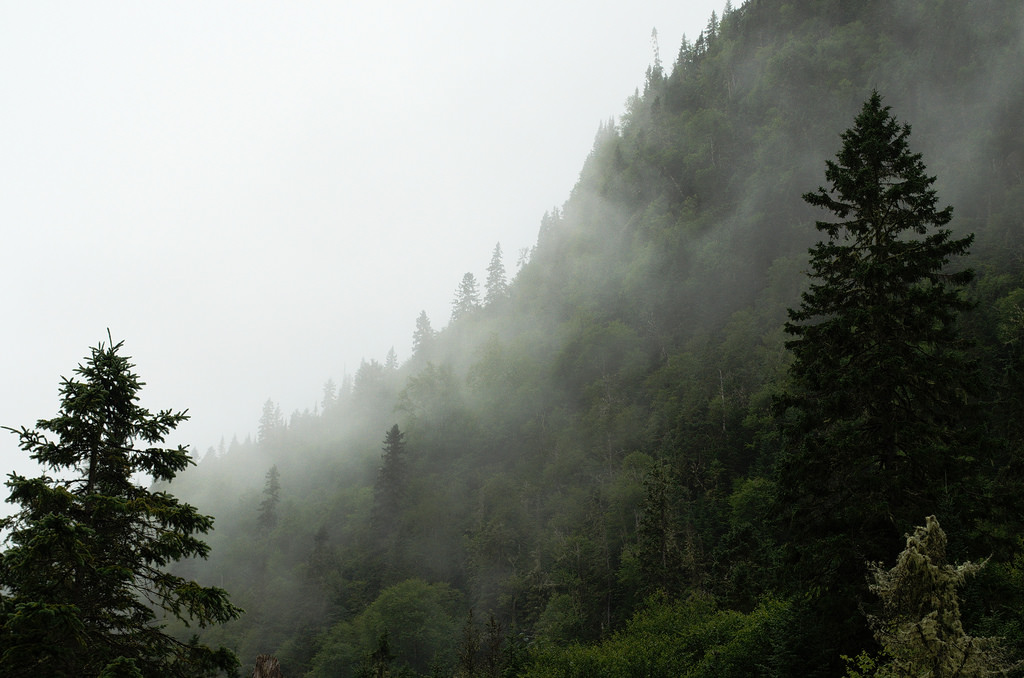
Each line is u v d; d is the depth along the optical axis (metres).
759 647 18.61
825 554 14.44
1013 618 13.14
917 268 15.33
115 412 11.69
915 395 15.05
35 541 9.06
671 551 40.78
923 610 8.34
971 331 46.72
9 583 9.84
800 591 16.05
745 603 28.05
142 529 11.23
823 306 16.58
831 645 14.52
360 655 58.50
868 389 15.01
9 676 9.04
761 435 60.00
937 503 13.94
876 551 13.95
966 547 13.86
